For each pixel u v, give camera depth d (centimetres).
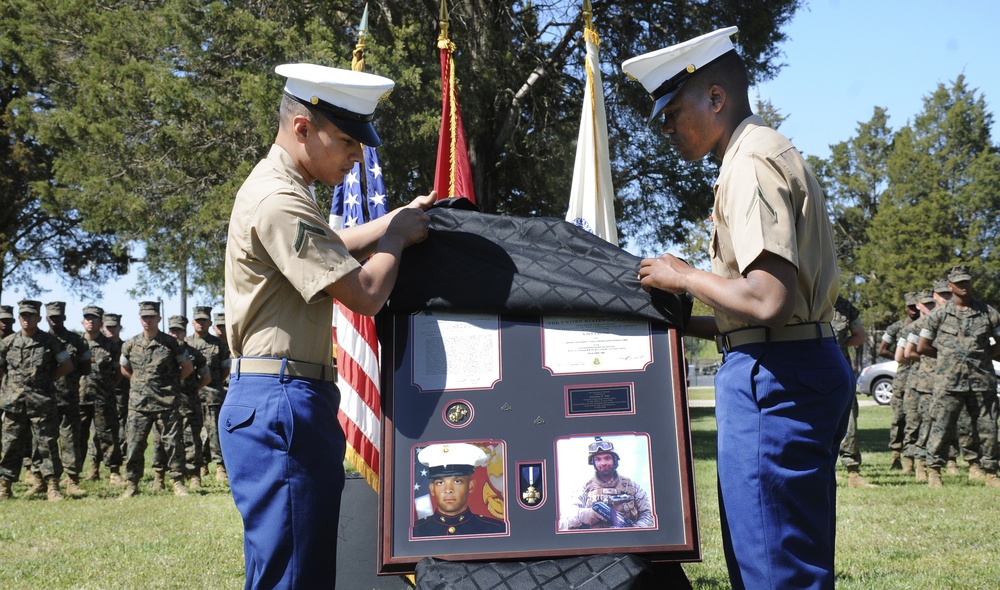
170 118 1353
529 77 1462
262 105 1203
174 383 1052
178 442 1044
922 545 612
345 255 265
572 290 270
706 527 700
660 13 1457
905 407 1072
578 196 536
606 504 261
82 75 1491
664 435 264
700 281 251
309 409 268
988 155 4606
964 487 929
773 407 255
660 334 271
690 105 274
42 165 2730
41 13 1750
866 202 5584
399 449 268
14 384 1024
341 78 279
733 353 267
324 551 264
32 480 1116
